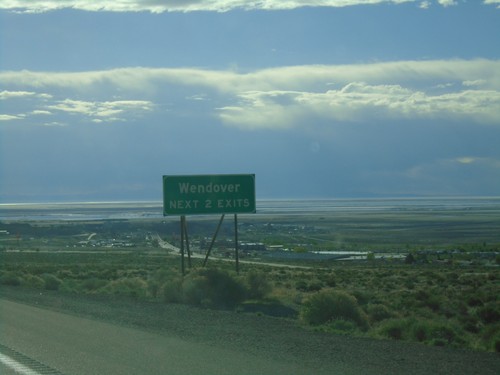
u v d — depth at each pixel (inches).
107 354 741.9
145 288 2059.5
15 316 1129.4
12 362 700.0
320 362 688.4
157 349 773.3
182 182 2241.6
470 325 1334.9
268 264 4699.8
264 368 655.8
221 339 858.1
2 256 5152.6
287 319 1306.6
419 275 3262.8
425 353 754.2
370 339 882.8
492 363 690.8
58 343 823.1
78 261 4628.4
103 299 1579.7
